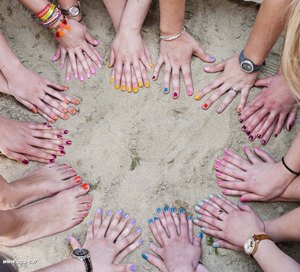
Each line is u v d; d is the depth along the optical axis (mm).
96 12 1194
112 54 1136
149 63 1128
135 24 1108
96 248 1008
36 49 1181
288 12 961
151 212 1051
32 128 1097
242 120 1095
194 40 1121
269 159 1063
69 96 1128
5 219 961
